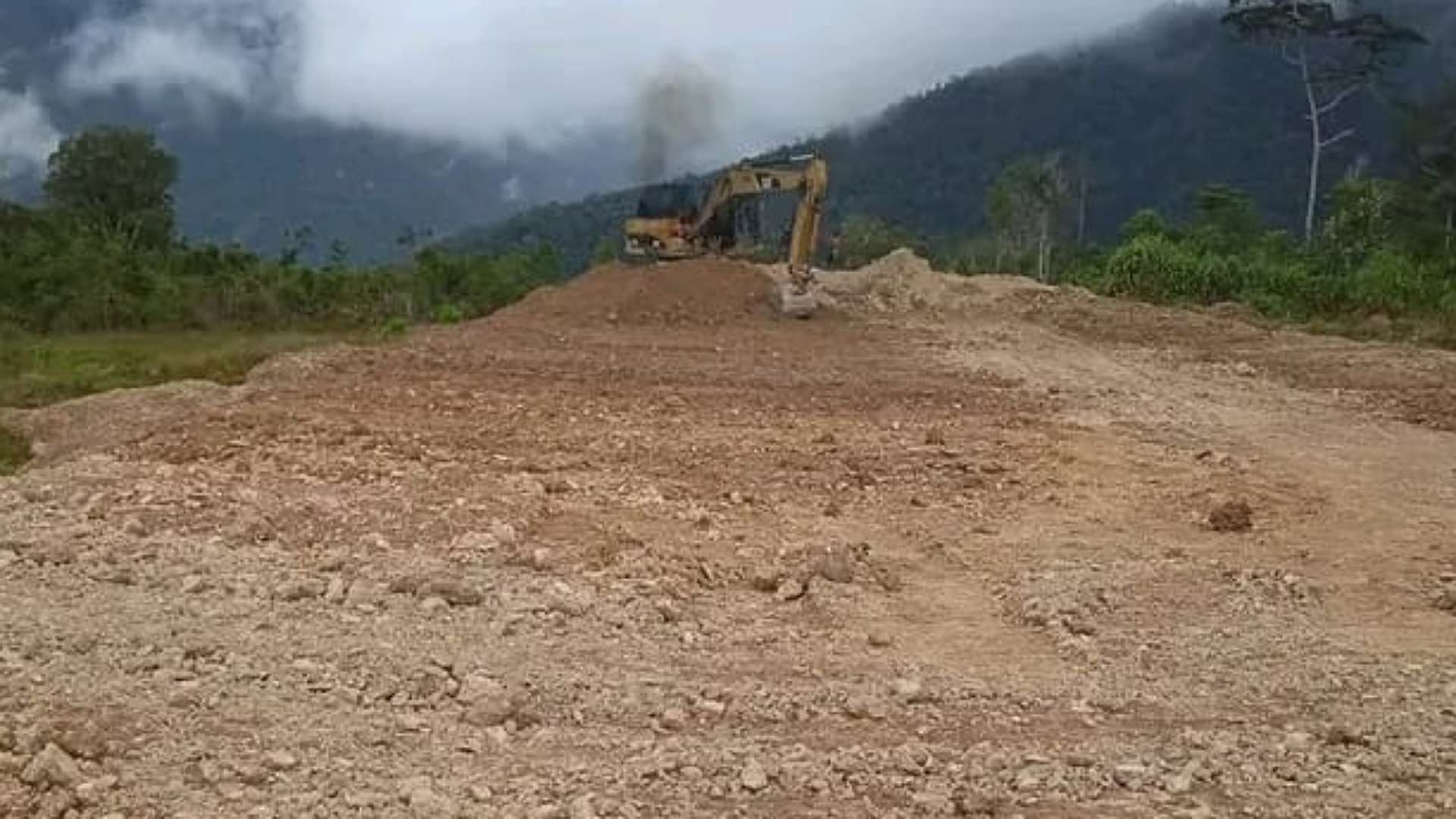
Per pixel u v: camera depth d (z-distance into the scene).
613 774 5.34
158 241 56.69
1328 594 8.55
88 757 5.18
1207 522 10.27
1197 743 5.92
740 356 19.36
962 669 6.97
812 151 27.55
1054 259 51.41
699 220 27.05
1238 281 32.22
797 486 11.04
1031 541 9.67
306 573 7.77
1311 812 5.20
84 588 7.39
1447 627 7.93
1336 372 18.48
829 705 6.27
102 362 24.61
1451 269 33.78
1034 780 5.39
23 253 41.22
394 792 5.07
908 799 5.21
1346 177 58.31
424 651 6.60
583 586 7.84
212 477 9.92
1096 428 13.93
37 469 11.79
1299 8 52.53
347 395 14.95
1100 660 7.14
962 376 17.78
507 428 13.12
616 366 18.03
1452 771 5.63
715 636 7.27
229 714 5.71
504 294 42.69
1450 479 11.84
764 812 5.06
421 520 8.89
